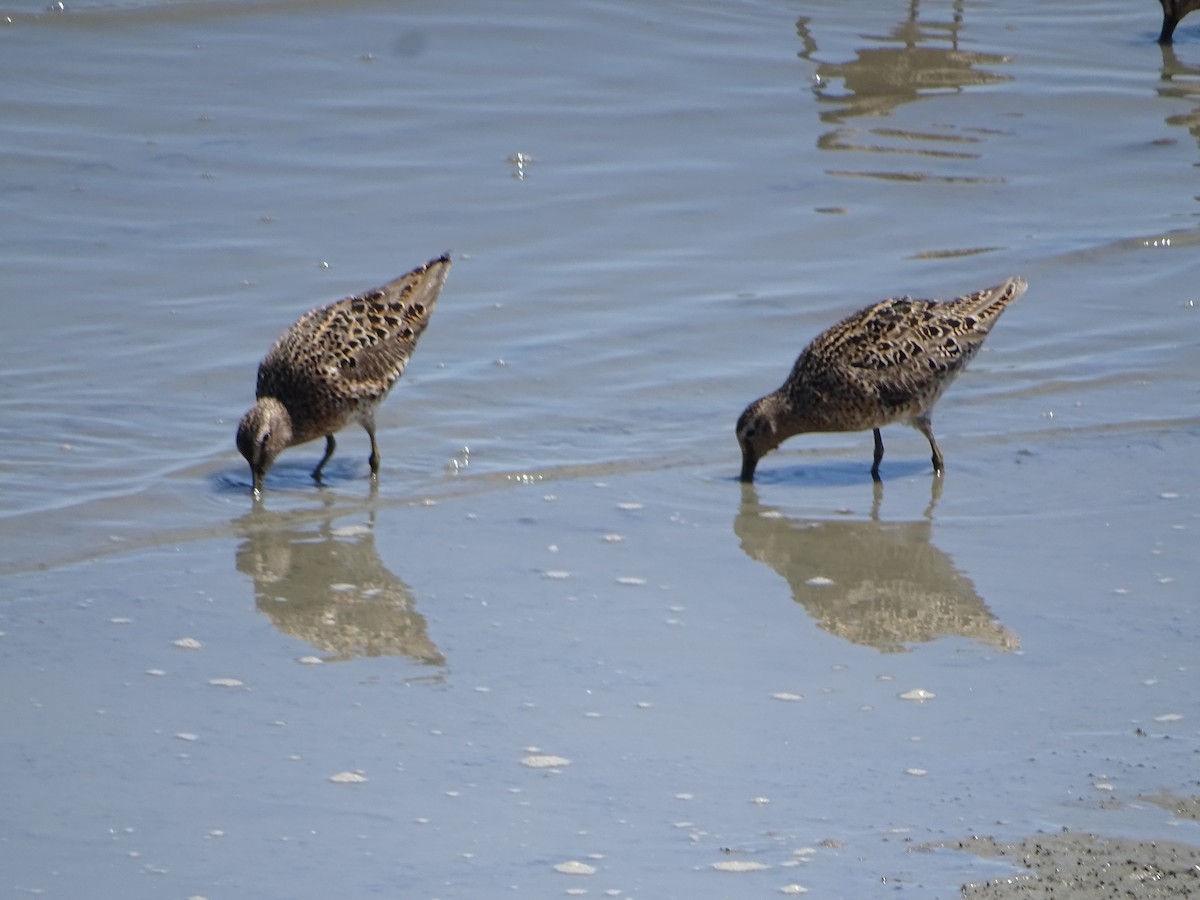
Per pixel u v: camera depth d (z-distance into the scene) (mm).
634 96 24078
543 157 21828
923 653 11266
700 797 9406
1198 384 16188
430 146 22031
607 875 8648
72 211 19641
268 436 14031
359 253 18906
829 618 11852
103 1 26047
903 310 14805
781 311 17688
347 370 14648
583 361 16594
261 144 21859
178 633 11445
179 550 12875
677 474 14547
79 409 15281
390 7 26625
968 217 20359
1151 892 8352
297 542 13078
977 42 27156
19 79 23406
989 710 10422
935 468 14648
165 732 10078
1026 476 14430
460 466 14633
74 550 12742
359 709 10414
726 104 23922
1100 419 15500
